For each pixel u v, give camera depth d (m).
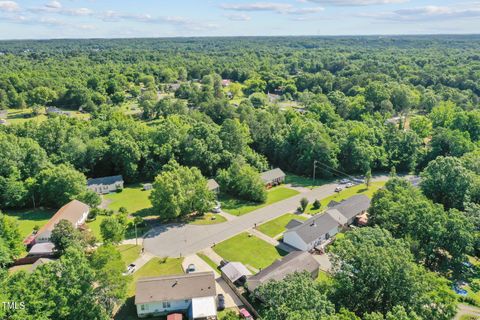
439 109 135.38
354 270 39.25
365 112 142.75
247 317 46.47
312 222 67.88
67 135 104.81
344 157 104.62
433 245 53.53
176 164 92.44
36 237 64.25
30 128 108.00
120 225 63.50
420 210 55.44
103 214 79.44
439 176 71.38
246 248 64.94
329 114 132.62
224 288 53.81
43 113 161.62
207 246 65.56
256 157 105.62
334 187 95.56
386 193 67.62
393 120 148.00
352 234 44.94
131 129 108.06
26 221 76.12
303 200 79.62
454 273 54.88
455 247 53.47
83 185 84.00
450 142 106.19
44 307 36.00
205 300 47.97
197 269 58.44
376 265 37.47
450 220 54.22
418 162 108.62
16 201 81.06
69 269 39.34
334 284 39.62
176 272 57.62
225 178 90.81
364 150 101.75
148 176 102.25
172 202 72.25
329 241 68.06
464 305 48.53
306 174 104.62
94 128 112.25
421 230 54.44
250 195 86.19
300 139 108.25
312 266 55.66
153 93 175.25
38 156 89.44
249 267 59.09
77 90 171.25
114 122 116.06
